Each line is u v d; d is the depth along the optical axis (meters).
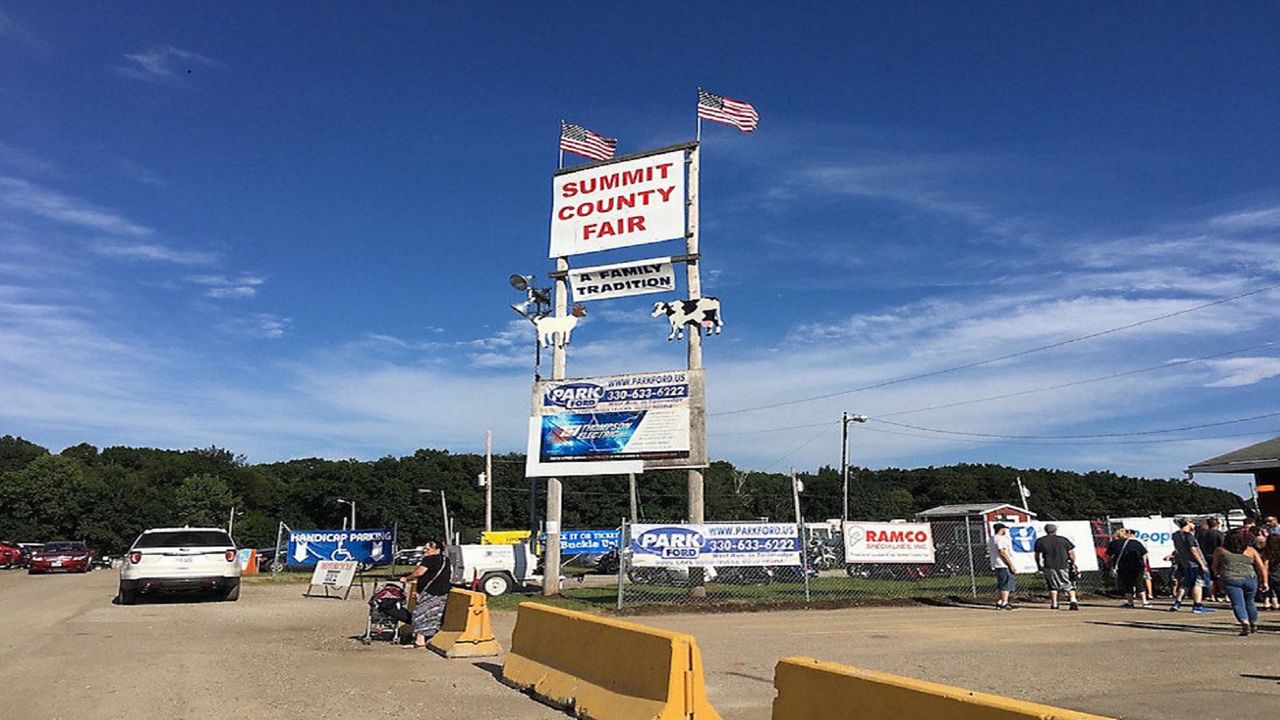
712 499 83.12
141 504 95.44
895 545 19.31
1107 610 16.55
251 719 6.80
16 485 89.88
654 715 6.17
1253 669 9.09
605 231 20.97
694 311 19.64
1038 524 20.45
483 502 96.44
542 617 8.60
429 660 10.29
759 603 17.16
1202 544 16.48
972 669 9.17
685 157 20.73
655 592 17.75
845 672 4.91
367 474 101.88
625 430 19.45
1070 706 7.13
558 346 20.61
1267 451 20.45
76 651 10.70
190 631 13.16
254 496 110.06
